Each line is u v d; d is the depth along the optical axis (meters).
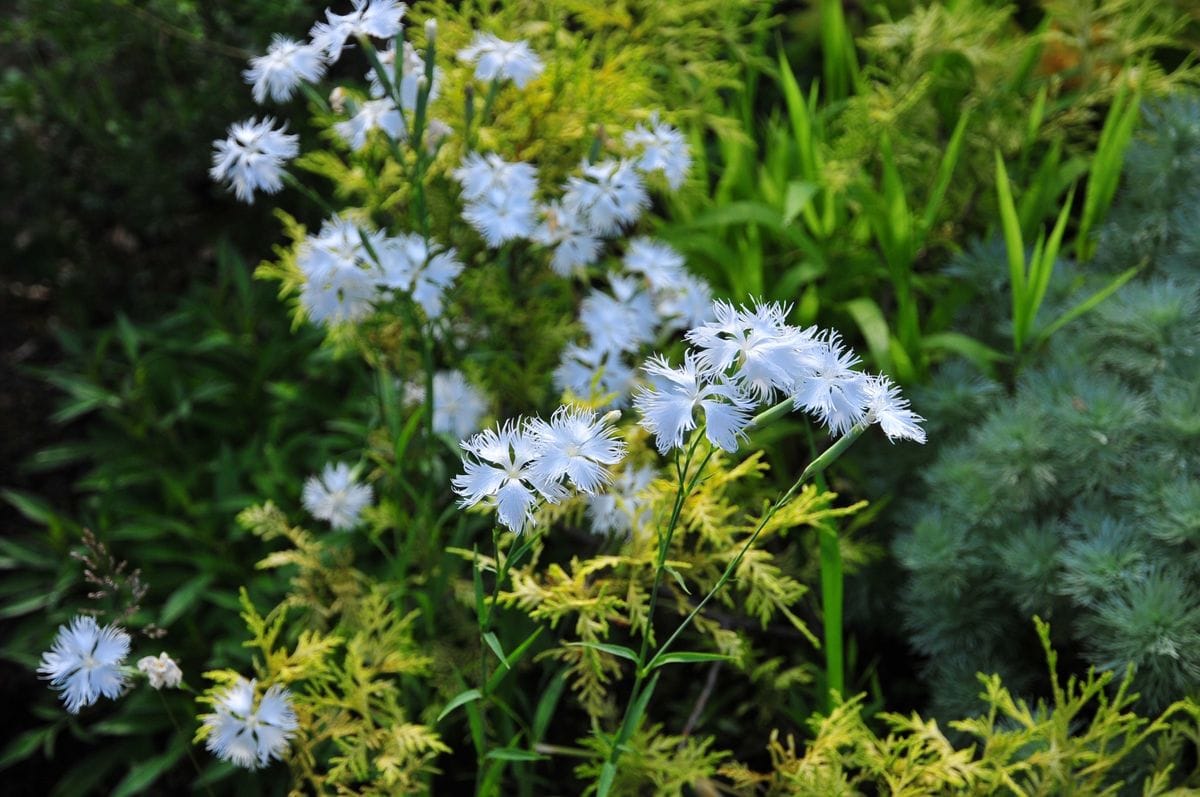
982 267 1.07
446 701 1.02
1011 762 0.96
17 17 1.38
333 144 1.16
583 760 1.06
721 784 0.99
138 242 1.31
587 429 0.84
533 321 1.08
